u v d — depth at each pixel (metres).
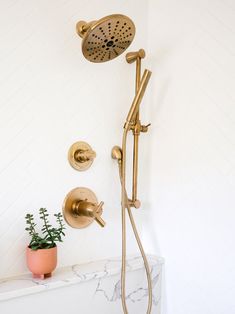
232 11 0.97
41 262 0.88
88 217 1.05
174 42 1.14
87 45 0.87
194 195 1.07
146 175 1.24
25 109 0.94
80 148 1.05
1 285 0.86
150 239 1.22
